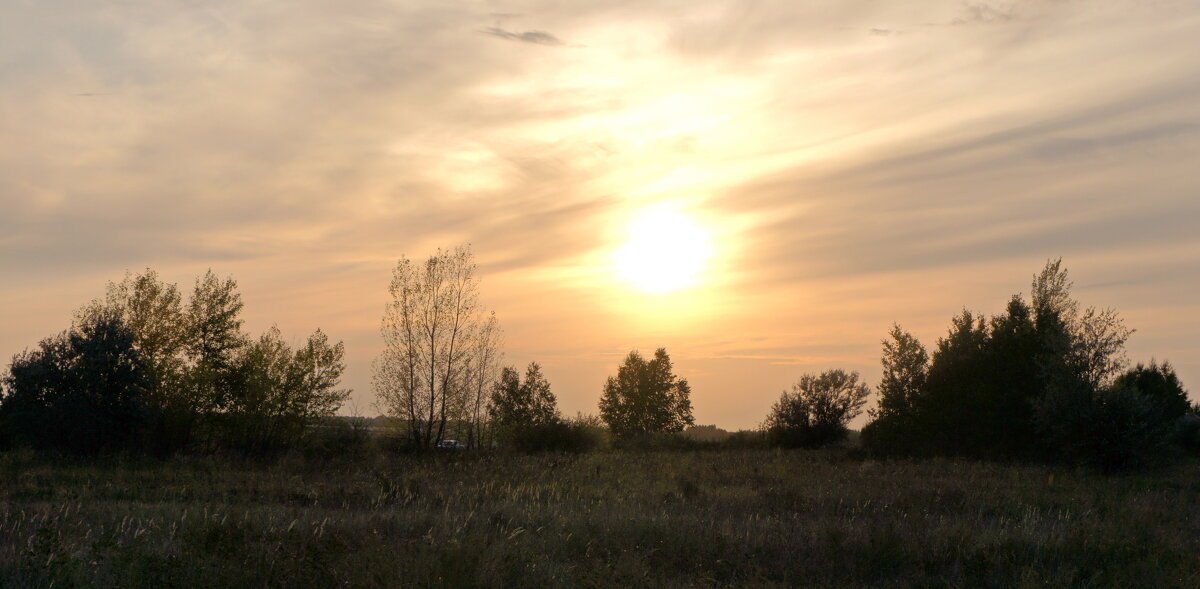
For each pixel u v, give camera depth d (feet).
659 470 87.71
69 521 44.04
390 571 29.25
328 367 117.29
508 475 80.38
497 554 31.40
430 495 61.57
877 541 37.86
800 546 39.42
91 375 102.37
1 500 56.59
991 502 59.16
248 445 113.09
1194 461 108.06
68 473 79.20
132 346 110.22
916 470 89.92
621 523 42.70
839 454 126.21
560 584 30.01
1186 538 43.93
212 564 30.35
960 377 118.11
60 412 100.17
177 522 43.14
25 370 101.50
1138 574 34.65
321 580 30.45
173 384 113.39
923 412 119.34
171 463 92.79
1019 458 108.47
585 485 70.54
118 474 78.13
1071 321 107.76
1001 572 35.78
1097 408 94.02
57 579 28.09
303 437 116.78
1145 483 77.25
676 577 34.27
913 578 35.24
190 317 116.67
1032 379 110.52
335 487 66.03
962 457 109.70
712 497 61.31
